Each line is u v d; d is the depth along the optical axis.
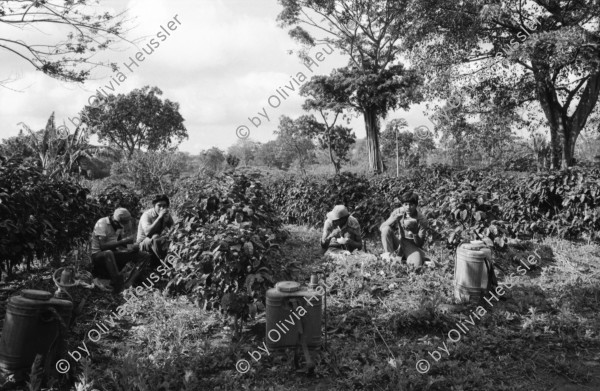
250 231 5.46
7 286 6.86
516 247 8.60
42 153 18.61
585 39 16.58
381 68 33.84
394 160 45.56
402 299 6.15
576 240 9.55
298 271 6.84
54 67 8.41
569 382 4.30
